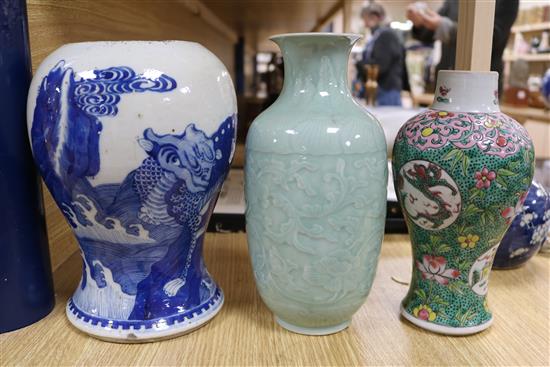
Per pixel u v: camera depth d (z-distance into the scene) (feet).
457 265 1.58
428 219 1.54
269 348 1.54
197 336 1.60
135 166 1.37
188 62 1.44
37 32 1.88
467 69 2.01
